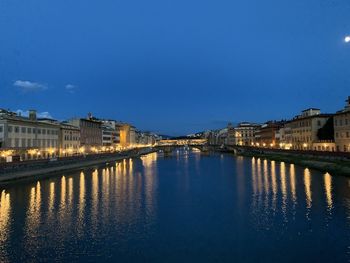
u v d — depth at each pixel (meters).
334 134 110.19
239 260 28.73
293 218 41.28
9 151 88.81
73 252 30.92
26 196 57.88
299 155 116.81
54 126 121.81
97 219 42.28
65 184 73.81
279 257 29.25
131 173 100.94
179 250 31.25
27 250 31.50
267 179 77.50
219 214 44.47
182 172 103.25
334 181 67.56
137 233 36.41
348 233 34.88
